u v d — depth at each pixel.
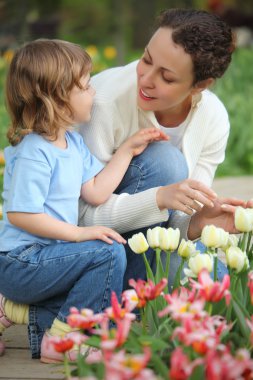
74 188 2.89
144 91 2.98
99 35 13.54
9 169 2.86
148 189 3.02
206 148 3.33
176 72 2.89
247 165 7.66
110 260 2.75
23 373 2.69
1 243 2.83
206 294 2.15
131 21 13.09
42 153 2.80
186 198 2.87
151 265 3.20
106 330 2.05
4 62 8.96
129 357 1.82
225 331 2.26
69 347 2.09
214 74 2.97
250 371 1.94
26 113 2.88
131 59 12.73
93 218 3.05
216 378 1.80
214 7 16.36
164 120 3.24
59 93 2.85
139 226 3.04
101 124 3.12
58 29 13.33
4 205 2.87
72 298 2.77
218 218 3.03
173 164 3.16
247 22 16.14
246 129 7.86
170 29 2.88
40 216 2.75
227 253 2.45
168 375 2.02
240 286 2.50
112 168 3.07
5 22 10.30
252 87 9.16
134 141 3.12
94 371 2.18
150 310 2.51
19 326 3.23
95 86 3.19
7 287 2.83
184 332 1.97
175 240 2.55
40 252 2.78
